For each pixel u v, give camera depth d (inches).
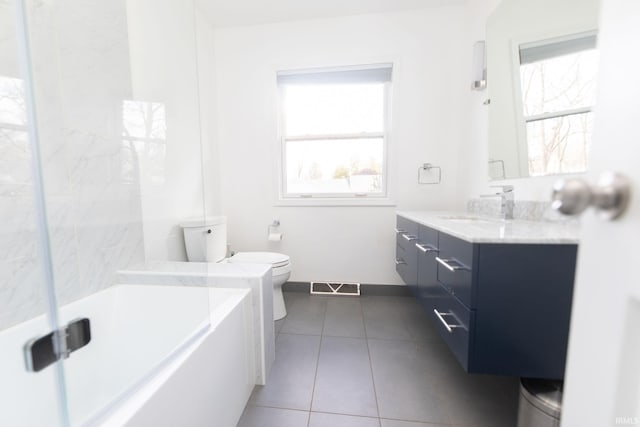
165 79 67.2
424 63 85.3
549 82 50.2
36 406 36.0
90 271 49.9
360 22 86.4
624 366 11.9
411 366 56.1
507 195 58.3
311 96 94.7
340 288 95.0
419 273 61.9
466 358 37.3
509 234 37.2
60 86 45.6
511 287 35.0
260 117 93.9
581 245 14.2
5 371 35.5
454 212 81.6
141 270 55.7
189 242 72.5
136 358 47.9
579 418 14.3
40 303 41.9
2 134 38.5
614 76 12.3
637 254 11.1
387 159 93.1
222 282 51.6
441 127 86.6
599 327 13.1
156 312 48.7
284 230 96.7
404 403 46.4
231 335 43.2
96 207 51.4
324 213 94.6
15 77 39.7
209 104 90.0
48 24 43.7
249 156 95.7
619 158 11.9
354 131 94.5
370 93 92.5
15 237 39.8
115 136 54.9
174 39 69.9
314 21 88.4
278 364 56.9
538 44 52.6
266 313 52.9
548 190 50.8
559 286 34.2
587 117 43.3
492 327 35.7
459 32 82.8
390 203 91.1
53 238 44.4
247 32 91.4
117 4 54.6
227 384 41.7
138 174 60.1
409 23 84.7
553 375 35.0
